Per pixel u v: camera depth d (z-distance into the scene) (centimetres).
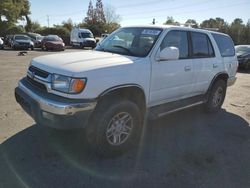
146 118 458
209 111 618
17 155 389
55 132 465
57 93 362
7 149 404
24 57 1828
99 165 377
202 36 557
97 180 343
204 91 576
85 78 354
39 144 423
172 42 477
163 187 335
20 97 415
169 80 468
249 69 1548
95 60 397
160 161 396
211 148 446
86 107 354
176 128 524
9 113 554
